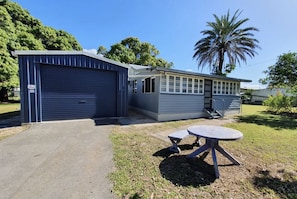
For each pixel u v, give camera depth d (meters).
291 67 11.08
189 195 2.16
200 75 8.75
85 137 4.78
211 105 10.11
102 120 7.41
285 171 2.87
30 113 6.27
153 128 6.23
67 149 3.80
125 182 2.44
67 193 2.16
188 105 8.94
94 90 7.54
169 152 3.70
